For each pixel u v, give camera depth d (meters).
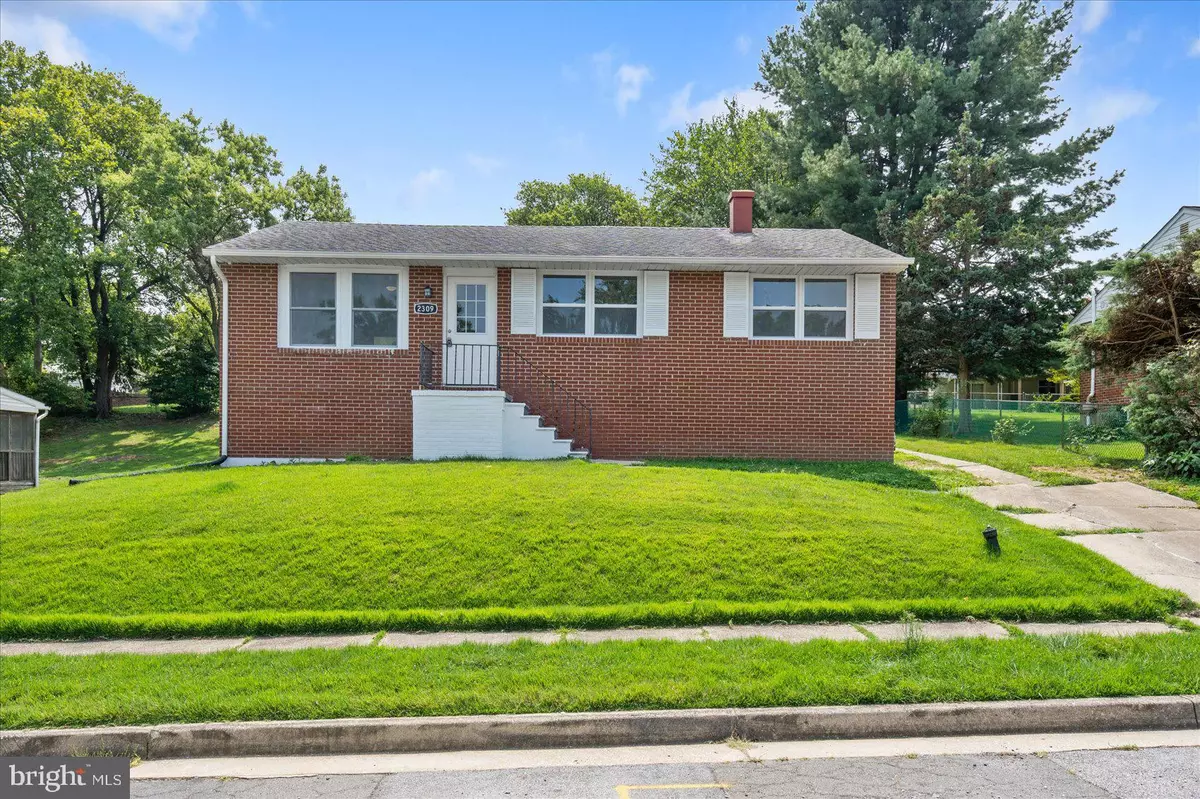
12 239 28.66
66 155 28.78
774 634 5.93
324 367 13.31
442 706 4.48
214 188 28.80
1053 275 23.17
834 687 4.68
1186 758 4.14
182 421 30.52
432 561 7.19
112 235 31.61
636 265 13.35
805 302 13.64
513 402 12.96
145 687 4.78
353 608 6.52
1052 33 26.42
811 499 9.08
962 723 4.49
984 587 6.78
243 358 13.25
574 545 7.47
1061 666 5.00
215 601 6.57
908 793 3.75
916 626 5.67
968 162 23.52
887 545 7.55
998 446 16.30
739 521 8.11
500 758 4.20
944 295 23.89
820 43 28.02
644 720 4.39
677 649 5.42
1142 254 13.17
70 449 25.02
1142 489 10.77
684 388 13.58
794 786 3.83
